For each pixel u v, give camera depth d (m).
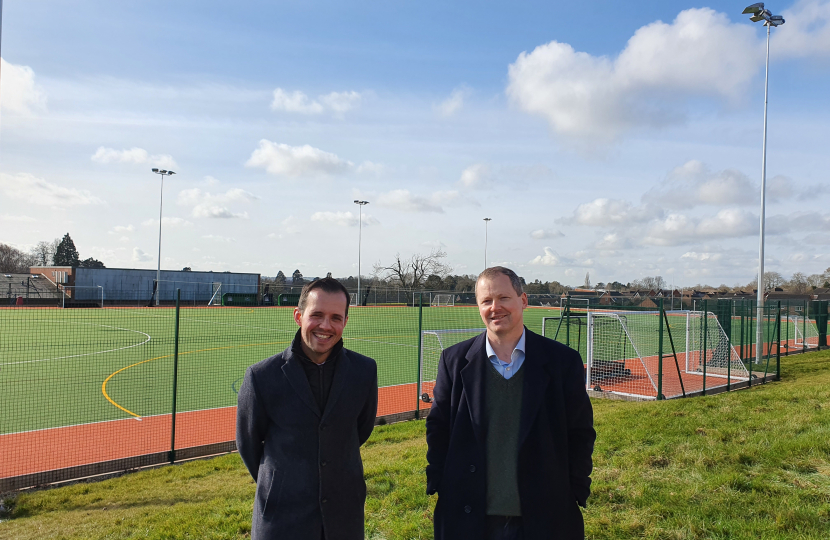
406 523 4.32
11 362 16.17
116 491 6.12
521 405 2.53
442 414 2.78
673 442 6.18
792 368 15.72
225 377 14.09
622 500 4.61
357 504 2.63
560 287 60.12
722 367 14.56
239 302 45.44
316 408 2.55
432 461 2.78
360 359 2.77
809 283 83.81
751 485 4.66
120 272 45.19
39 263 101.19
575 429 2.61
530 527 2.39
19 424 9.64
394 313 34.66
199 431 9.40
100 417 10.15
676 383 13.01
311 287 2.57
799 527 3.84
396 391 12.98
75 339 21.78
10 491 6.38
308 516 2.47
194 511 5.00
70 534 4.66
